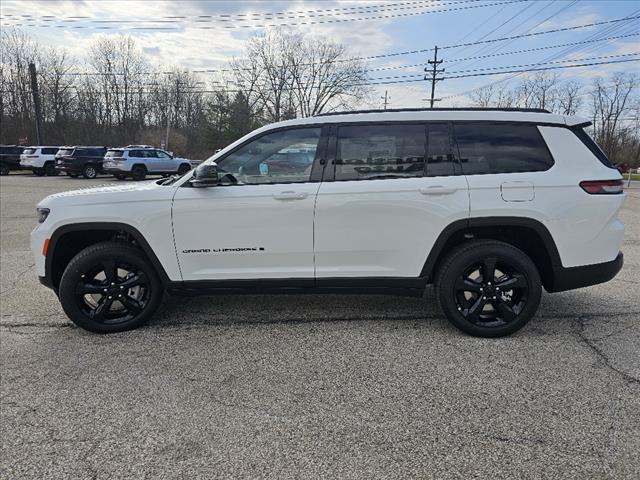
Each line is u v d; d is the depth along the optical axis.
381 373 3.29
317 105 57.53
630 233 8.97
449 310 3.84
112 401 2.99
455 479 2.25
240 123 56.00
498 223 3.71
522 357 3.50
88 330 4.05
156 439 2.60
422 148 3.82
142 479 2.29
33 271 6.32
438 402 2.91
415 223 3.78
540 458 2.38
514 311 3.82
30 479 2.30
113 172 25.31
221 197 3.83
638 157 58.88
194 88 61.09
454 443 2.52
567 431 2.60
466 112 3.87
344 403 2.92
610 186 3.76
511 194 3.71
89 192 4.04
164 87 63.38
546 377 3.19
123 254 3.97
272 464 2.38
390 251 3.85
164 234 3.90
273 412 2.84
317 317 4.36
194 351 3.69
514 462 2.36
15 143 52.09
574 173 3.74
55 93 54.09
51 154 29.25
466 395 2.99
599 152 3.86
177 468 2.36
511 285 3.79
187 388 3.14
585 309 4.52
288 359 3.53
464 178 3.75
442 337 3.88
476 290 3.82
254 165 3.89
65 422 2.78
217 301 4.84
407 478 2.26
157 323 4.27
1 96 52.47
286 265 3.92
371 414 2.80
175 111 65.06
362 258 3.88
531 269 3.76
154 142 59.91
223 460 2.42
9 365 3.51
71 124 55.72
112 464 2.40
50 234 3.93
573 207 3.70
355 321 4.26
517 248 3.87
